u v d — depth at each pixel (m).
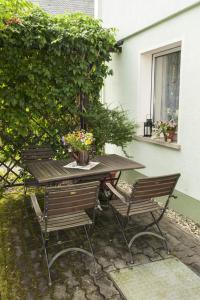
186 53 3.46
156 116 4.72
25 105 4.34
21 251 2.86
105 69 4.75
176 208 3.84
